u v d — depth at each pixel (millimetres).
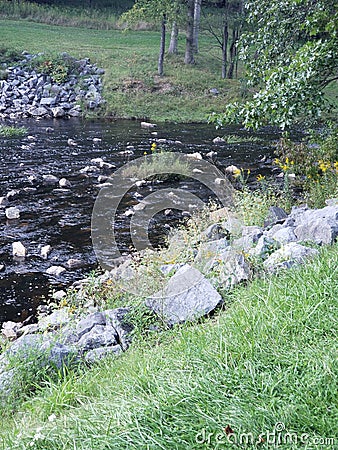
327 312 3955
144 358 4234
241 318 4145
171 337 4852
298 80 8289
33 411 3941
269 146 18781
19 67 27719
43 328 5875
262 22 10883
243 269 5637
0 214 10977
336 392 3131
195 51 32938
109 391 3811
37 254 9070
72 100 25875
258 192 10656
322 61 8289
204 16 32406
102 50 31328
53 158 15930
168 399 3225
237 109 9203
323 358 3406
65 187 13008
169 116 25297
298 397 3133
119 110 25375
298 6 9875
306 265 4902
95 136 19766
